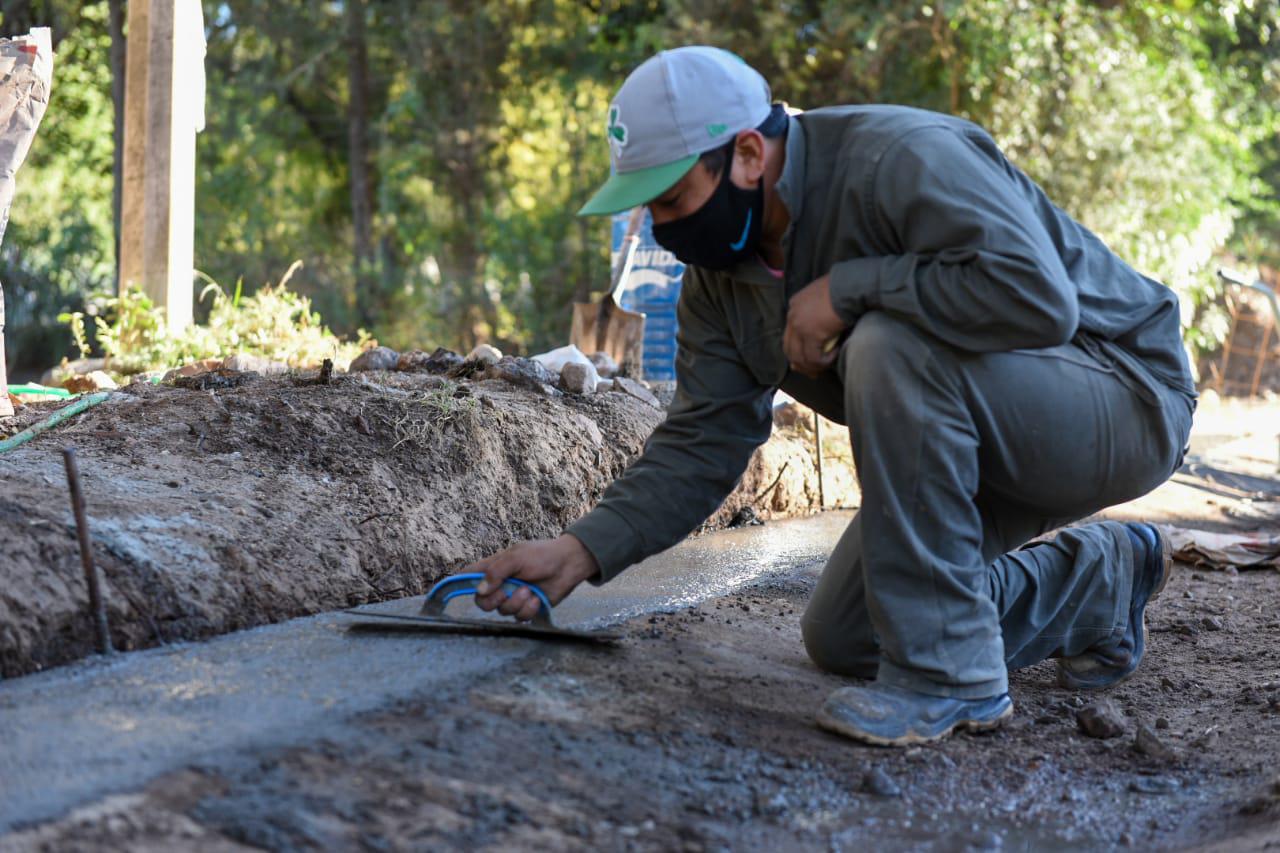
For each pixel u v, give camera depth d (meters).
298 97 18.34
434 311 16.83
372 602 3.35
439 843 1.96
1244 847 2.24
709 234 2.60
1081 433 2.68
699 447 2.92
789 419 6.20
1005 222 2.45
